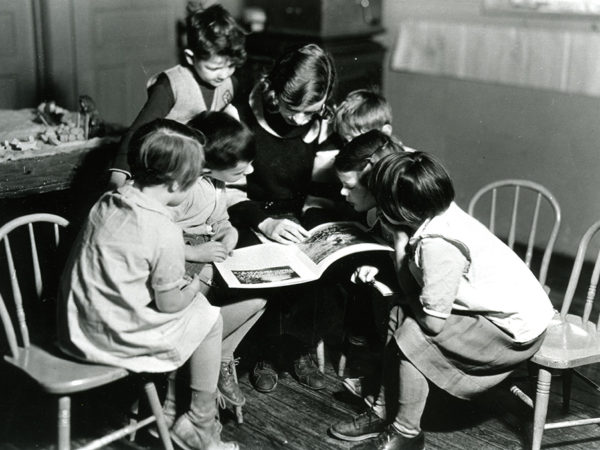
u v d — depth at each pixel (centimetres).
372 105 276
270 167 282
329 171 288
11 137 321
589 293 262
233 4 523
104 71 543
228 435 263
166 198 223
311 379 293
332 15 465
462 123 469
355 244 255
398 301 245
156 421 232
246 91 294
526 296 236
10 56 505
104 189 279
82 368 215
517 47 418
